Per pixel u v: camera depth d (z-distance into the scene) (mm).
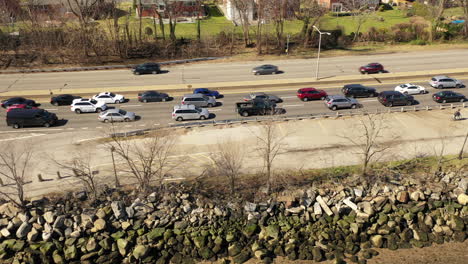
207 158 43062
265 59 76812
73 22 86125
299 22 97875
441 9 88000
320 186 38594
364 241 34875
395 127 49344
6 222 34594
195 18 100250
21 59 74438
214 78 66938
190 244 33969
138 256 32781
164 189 37875
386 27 96438
